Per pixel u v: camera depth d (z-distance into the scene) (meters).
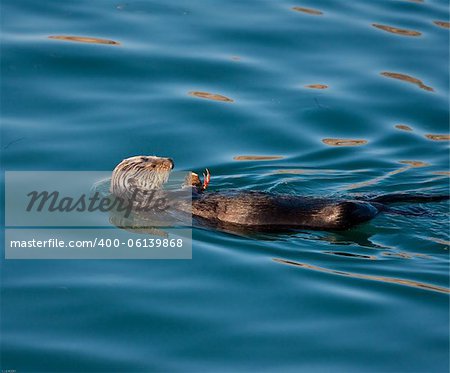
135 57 27.34
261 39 28.89
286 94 26.36
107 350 15.91
